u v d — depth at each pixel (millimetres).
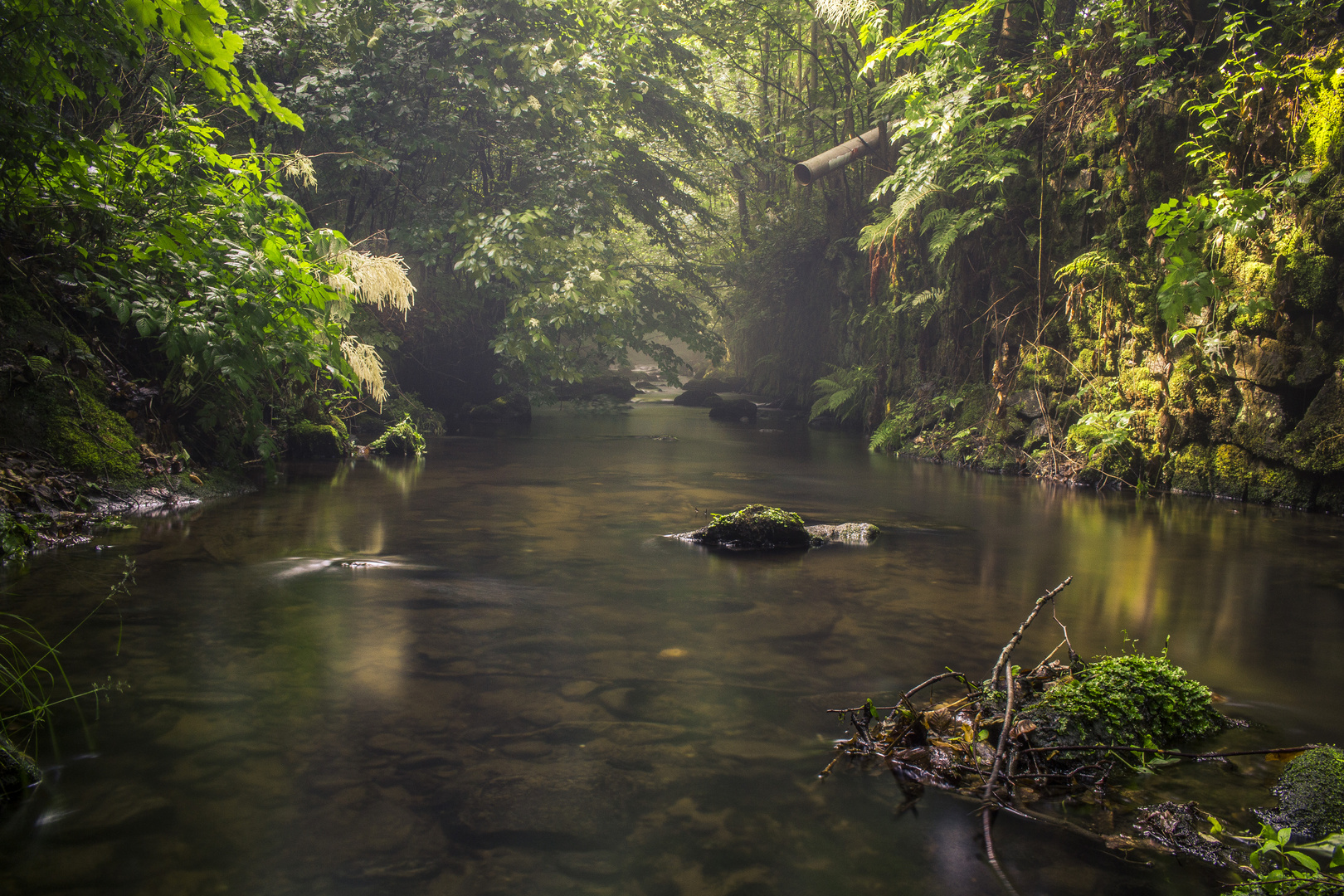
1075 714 2820
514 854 2115
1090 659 3623
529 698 3088
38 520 5320
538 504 7383
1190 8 8445
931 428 12109
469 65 14016
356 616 4016
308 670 3309
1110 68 9109
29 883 1953
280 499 7320
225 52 3414
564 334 20984
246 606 4133
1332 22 7223
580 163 15477
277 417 10141
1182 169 8492
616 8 16609
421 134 13305
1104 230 9516
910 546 5992
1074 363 9734
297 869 2023
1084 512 7469
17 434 5922
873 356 16094
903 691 3225
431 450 11555
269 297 6836
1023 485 9219
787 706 3066
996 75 10156
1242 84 7812
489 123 15102
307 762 2559
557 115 15852
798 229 20375
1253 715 3111
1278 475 7727
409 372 16078
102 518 5836
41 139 4992
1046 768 2658
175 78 7824
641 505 7426
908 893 1999
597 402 19594
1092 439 9180
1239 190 7227
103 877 1980
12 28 4562
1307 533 6508
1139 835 2297
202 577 4621
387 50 13031
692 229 26547
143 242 6516
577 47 14719
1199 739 2902
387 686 3164
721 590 4680
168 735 2711
